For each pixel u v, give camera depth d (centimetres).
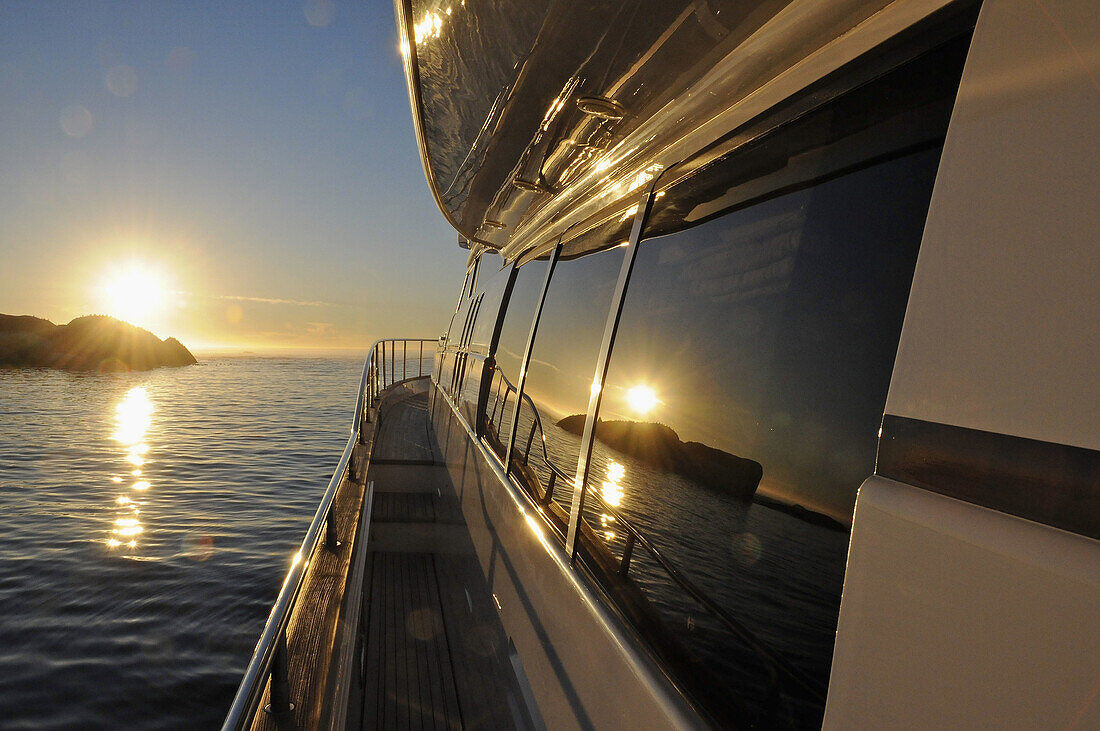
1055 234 63
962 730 62
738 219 144
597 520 193
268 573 2688
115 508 3925
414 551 673
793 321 117
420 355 1797
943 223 77
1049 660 55
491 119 269
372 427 950
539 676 227
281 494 4550
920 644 69
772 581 111
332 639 310
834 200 113
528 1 168
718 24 146
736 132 152
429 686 404
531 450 291
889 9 108
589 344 231
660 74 179
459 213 504
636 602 160
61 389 12562
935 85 97
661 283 177
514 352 372
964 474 68
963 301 72
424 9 212
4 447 6122
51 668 1838
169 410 10331
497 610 314
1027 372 63
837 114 118
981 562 63
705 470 136
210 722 1631
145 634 2077
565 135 249
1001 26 75
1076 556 55
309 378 18238
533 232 377
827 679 95
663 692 137
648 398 169
